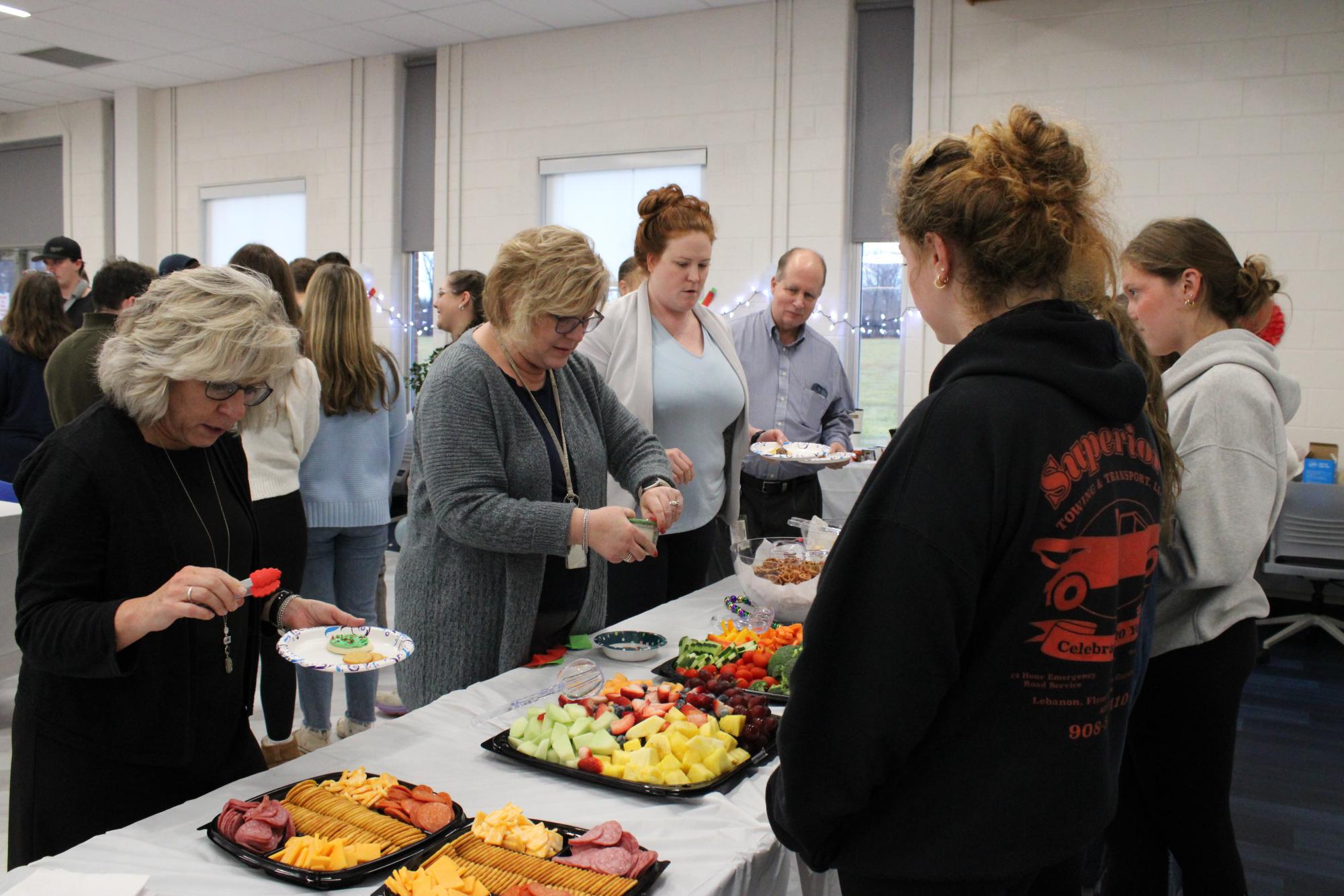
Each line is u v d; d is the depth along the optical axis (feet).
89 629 3.78
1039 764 2.89
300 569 8.41
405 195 24.02
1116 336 3.10
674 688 5.16
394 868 3.56
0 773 9.25
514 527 5.17
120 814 4.20
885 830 3.00
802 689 2.92
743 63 19.40
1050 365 2.88
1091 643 2.90
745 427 8.48
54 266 15.94
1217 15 15.70
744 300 19.72
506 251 5.32
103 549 4.06
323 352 8.85
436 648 5.67
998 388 2.85
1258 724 11.75
